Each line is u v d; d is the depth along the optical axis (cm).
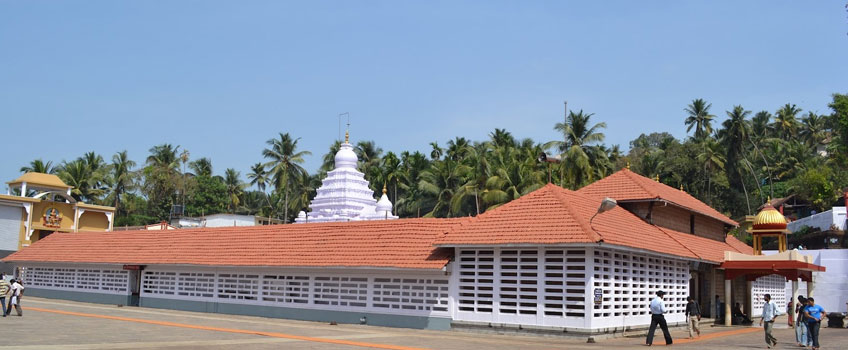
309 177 9431
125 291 3759
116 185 9150
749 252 4019
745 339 2534
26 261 4209
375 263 2720
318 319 2927
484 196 5997
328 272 2922
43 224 5659
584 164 5716
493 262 2509
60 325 2284
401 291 2727
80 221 5953
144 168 9575
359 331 2459
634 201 3103
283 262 3022
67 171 8550
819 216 5988
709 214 3578
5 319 2469
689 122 9038
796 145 8994
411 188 8700
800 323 2225
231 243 3422
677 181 8225
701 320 3238
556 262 2400
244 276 3238
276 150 8869
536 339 2309
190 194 9775
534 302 2400
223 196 10306
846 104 7025
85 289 3969
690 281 3369
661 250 2677
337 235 3075
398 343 2030
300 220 5769
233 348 1739
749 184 8612
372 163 8975
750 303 3631
